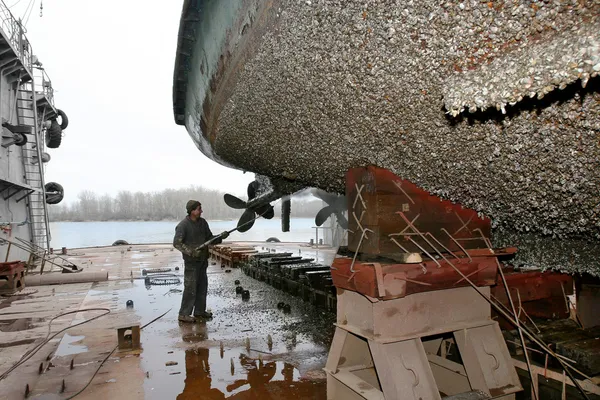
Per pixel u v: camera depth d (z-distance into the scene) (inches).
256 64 112.8
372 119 100.5
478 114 78.2
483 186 103.9
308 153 147.5
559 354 112.7
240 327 204.1
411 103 86.7
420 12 66.4
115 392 133.0
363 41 79.4
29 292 310.7
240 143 187.8
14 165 508.7
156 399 128.1
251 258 367.6
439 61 72.6
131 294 296.5
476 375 109.3
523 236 136.6
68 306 261.6
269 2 91.7
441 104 81.5
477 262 112.7
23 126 457.7
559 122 69.8
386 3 69.1
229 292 289.6
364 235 114.0
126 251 637.9
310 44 90.0
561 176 82.8
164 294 294.5
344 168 140.6
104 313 239.0
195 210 218.5
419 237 115.3
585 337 119.8
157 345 179.2
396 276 101.3
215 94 160.4
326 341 180.7
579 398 107.9
